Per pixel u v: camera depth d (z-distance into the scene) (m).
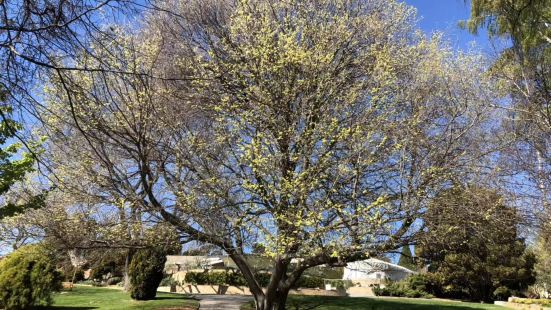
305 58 9.30
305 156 8.84
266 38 9.50
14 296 13.67
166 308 13.88
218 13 10.53
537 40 7.71
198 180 8.98
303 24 10.09
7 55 3.54
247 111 9.31
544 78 9.53
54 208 9.12
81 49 3.64
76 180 8.76
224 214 8.86
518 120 9.75
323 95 9.59
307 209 8.20
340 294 23.31
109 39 4.04
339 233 7.99
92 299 16.39
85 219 8.84
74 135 8.08
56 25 3.32
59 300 16.17
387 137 8.67
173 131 9.05
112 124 8.41
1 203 11.55
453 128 9.17
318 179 8.44
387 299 17.92
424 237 8.46
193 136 9.26
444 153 8.70
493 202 8.59
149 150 8.19
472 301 22.19
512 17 7.02
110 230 8.77
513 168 9.04
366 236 7.92
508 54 9.88
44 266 14.27
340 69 10.19
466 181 8.81
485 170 8.91
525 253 21.22
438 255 10.17
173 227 8.88
